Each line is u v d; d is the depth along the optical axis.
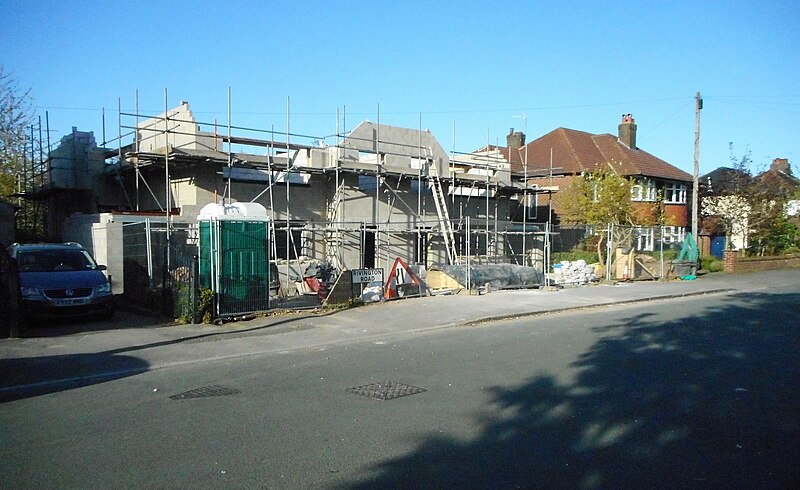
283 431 6.46
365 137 23.41
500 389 8.27
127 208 22.58
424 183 26.42
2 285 12.48
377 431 6.45
